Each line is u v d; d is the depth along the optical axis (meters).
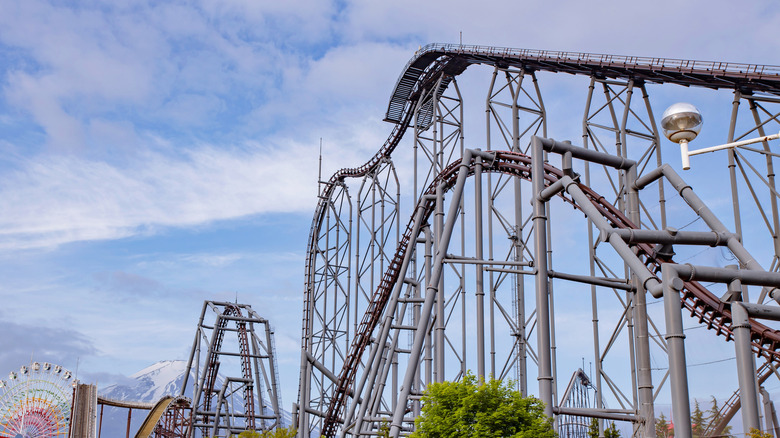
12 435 79.62
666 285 21.16
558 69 49.00
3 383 81.12
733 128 39.72
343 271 77.62
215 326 88.19
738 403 26.81
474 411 32.12
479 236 44.34
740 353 19.12
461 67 59.22
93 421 82.31
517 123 50.88
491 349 48.78
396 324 53.59
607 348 43.12
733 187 39.69
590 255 44.59
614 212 35.28
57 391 82.25
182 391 88.25
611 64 45.31
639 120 45.50
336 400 57.97
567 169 33.16
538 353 32.44
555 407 34.62
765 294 35.12
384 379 54.22
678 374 20.62
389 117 69.88
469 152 44.66
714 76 39.78
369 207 72.06
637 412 34.91
